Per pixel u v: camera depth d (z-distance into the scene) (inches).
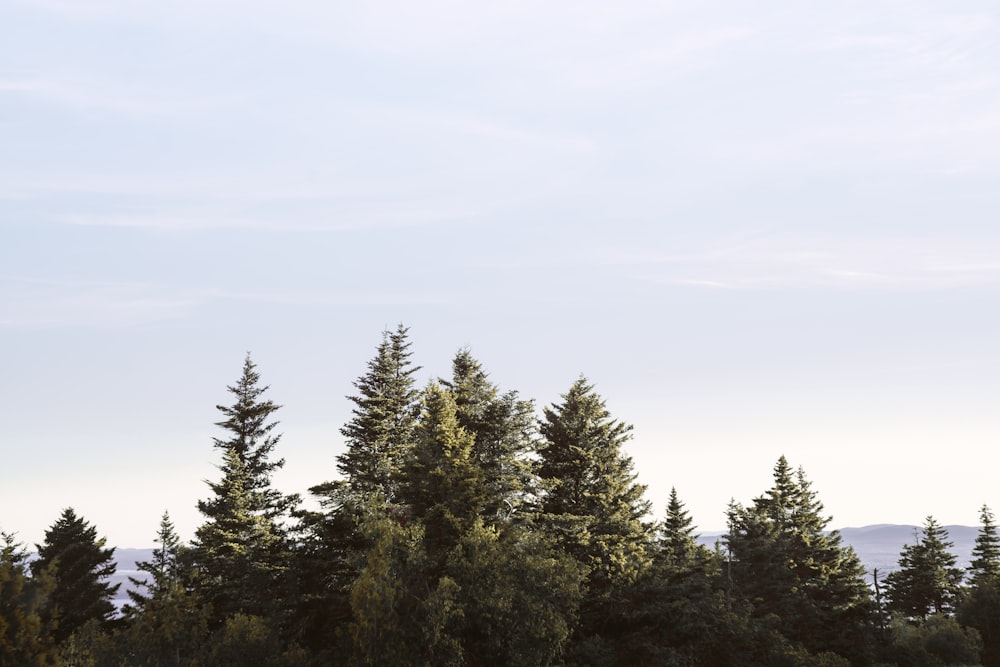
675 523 2923.2
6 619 1176.2
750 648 2279.8
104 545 2691.9
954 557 3836.1
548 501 2150.6
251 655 1626.5
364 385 2260.1
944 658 2768.2
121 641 1673.2
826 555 3179.1
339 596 1708.9
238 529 2080.5
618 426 2274.9
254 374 2347.4
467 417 2106.3
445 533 1599.4
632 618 2057.1
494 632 1472.7
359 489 1989.4
